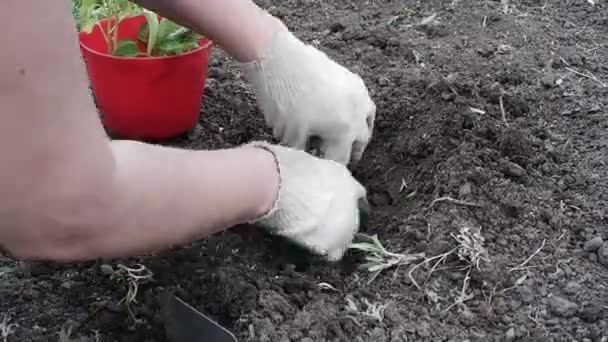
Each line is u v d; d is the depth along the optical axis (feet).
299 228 3.17
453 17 4.80
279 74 3.51
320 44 4.68
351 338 2.99
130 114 3.99
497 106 3.97
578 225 3.36
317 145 3.70
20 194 2.25
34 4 2.11
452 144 3.72
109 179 2.38
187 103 4.00
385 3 5.03
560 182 3.59
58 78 2.19
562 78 4.23
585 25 4.72
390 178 3.83
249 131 4.13
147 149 2.59
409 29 4.73
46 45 2.15
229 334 2.92
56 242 2.40
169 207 2.54
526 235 3.33
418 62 4.42
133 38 4.13
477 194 3.47
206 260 3.33
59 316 3.13
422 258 3.26
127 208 2.44
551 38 4.59
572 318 3.03
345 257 3.43
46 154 2.22
